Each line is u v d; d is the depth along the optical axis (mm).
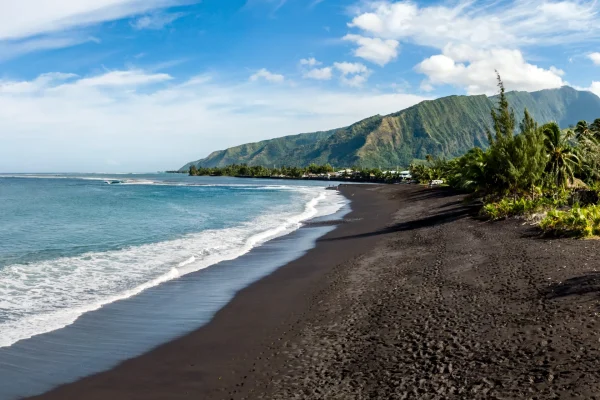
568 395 5586
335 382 6922
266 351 8539
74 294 12891
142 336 9594
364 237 24016
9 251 19922
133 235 25078
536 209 23953
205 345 9023
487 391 6047
